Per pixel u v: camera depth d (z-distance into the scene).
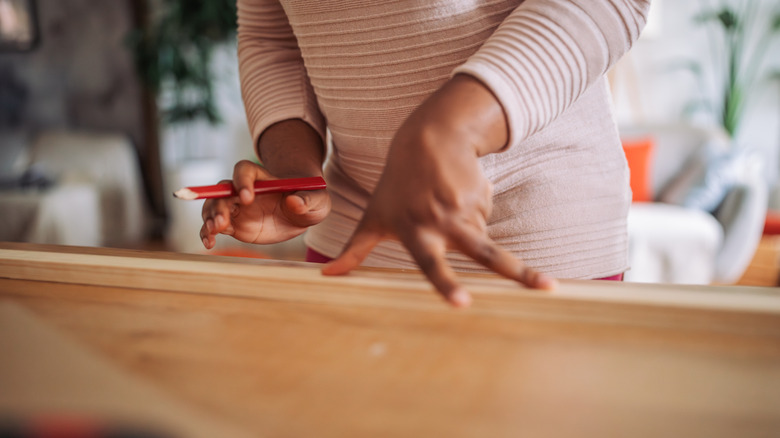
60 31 4.27
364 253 0.45
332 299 0.43
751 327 0.36
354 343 0.35
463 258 0.70
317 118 0.74
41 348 0.33
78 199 3.20
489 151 0.45
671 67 3.86
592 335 0.36
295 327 0.38
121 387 0.28
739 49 3.73
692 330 0.37
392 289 0.42
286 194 0.55
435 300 0.42
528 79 0.45
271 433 0.25
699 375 0.30
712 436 0.25
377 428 0.25
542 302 0.39
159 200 4.24
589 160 0.67
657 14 3.77
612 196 0.69
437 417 0.26
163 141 4.12
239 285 0.45
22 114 4.48
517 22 0.47
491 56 0.45
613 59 0.49
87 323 0.39
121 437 0.19
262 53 0.77
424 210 0.40
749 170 2.71
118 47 4.14
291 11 0.68
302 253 3.64
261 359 0.33
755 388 0.29
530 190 0.66
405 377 0.30
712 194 2.71
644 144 2.94
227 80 4.12
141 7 4.05
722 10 3.71
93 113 4.32
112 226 3.72
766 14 3.72
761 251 3.32
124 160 3.78
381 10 0.61
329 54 0.67
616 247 0.71
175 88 3.79
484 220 0.41
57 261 0.51
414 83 0.63
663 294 0.41
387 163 0.42
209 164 3.83
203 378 0.30
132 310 0.42
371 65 0.65
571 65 0.46
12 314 0.40
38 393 0.27
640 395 0.28
